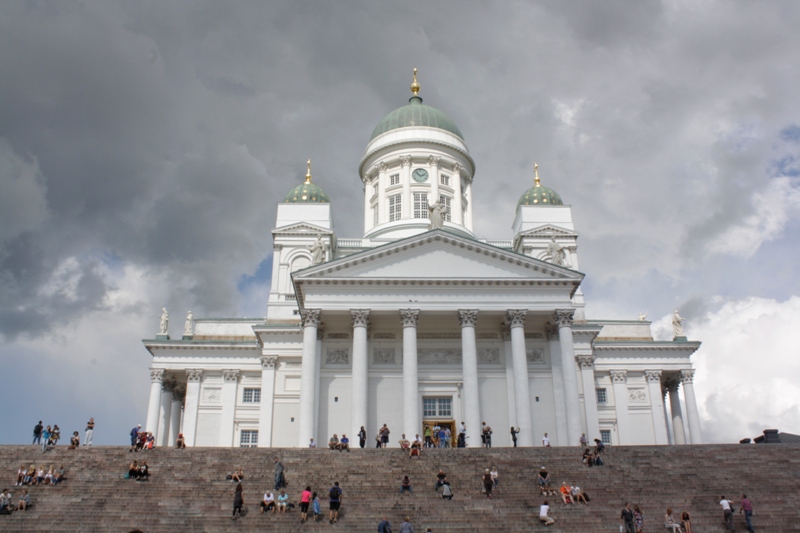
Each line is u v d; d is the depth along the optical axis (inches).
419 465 1633.9
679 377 3171.8
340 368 2370.8
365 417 2186.3
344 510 1381.6
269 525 1316.4
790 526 1326.3
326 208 3171.8
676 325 3181.6
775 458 1651.1
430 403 2367.1
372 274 2317.9
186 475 1552.7
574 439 2164.1
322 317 2338.8
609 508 1390.3
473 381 2202.3
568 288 2321.6
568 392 2214.6
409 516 1355.8
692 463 1636.3
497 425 2326.5
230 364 2920.8
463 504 1409.9
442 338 2440.9
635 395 3065.9
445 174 3422.7
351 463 1642.5
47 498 1408.7
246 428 2837.1
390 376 2359.7
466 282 2295.8
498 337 2443.4
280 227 3107.8
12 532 1262.3
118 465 1600.6
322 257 2426.2
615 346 3095.5
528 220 3262.8
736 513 1379.2
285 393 2738.7
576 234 3221.0
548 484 1503.4
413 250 2349.9
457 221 3348.9
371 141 3545.8
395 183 3393.2
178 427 3120.1
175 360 2920.8
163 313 3014.3
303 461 1647.4
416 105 3592.5
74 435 1774.1
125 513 1349.7
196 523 1320.1
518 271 2341.3
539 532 1296.8
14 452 1648.6
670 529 1311.5
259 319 3088.1
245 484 1505.9
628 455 1696.6
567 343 2265.0
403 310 2269.9
